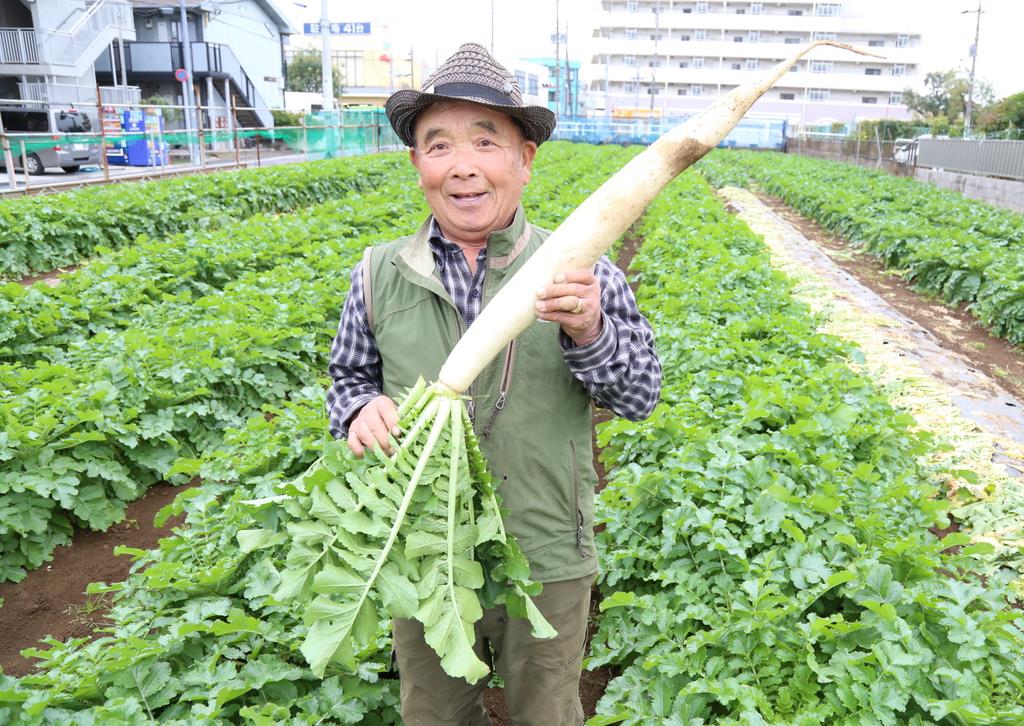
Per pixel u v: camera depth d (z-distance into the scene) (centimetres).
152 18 4528
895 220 1677
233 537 427
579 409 245
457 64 225
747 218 2031
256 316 808
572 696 267
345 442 226
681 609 389
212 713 302
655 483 439
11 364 764
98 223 1434
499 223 238
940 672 308
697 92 9144
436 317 244
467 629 204
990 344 1030
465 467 218
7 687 311
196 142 3238
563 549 245
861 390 657
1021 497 579
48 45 3325
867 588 350
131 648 331
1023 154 2153
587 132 5897
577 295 204
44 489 525
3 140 1969
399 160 3080
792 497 420
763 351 748
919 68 8706
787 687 328
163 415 640
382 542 209
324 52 3812
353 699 328
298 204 2169
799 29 8781
